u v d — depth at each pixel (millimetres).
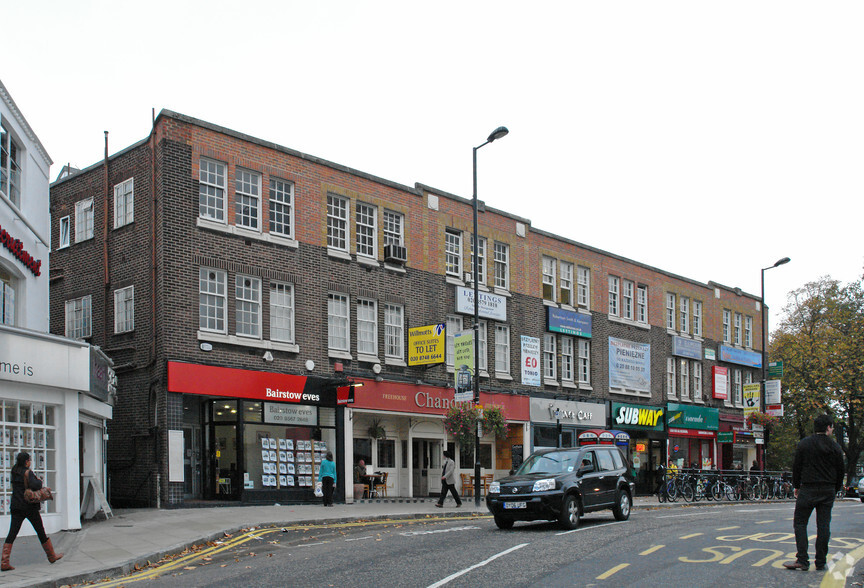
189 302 23109
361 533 16984
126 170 24969
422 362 28250
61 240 27375
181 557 13727
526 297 34750
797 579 10266
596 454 18906
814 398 49500
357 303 27875
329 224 27391
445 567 11531
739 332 49562
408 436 29531
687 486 31656
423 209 30641
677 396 43125
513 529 17203
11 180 19125
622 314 40219
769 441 56094
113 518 19453
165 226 22828
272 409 24750
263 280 25000
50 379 16859
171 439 22234
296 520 18781
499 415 29359
